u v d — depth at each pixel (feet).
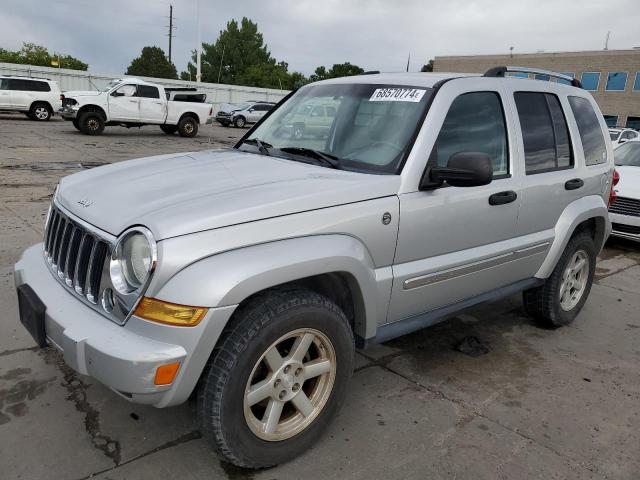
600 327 15.25
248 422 7.87
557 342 14.02
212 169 9.90
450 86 10.66
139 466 8.31
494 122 11.50
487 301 11.79
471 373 12.01
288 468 8.50
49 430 9.02
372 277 9.02
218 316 7.11
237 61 243.19
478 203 10.71
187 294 7.00
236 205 7.77
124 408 9.75
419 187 9.62
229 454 7.84
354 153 10.25
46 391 10.13
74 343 7.32
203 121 73.05
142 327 7.16
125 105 66.18
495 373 12.09
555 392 11.37
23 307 8.78
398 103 10.55
